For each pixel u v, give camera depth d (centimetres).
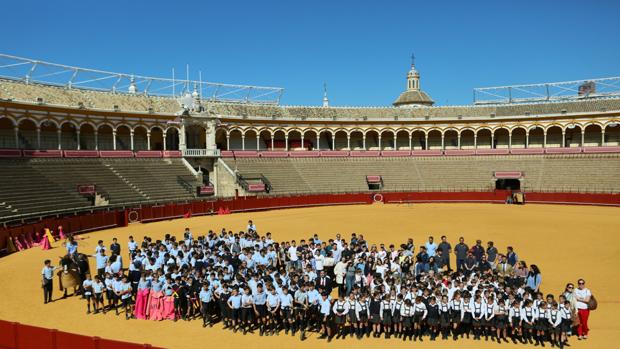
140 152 6469
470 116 8200
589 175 6775
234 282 2048
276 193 6838
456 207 6391
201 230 4478
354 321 1809
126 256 3288
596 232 4062
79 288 2400
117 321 2022
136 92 7531
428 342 1777
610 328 1850
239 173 6956
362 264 2208
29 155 5209
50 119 5725
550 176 7019
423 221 4922
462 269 2361
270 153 7656
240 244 2730
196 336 1847
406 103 10225
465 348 1711
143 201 5509
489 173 7438
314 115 8425
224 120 7575
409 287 1869
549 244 3541
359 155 8094
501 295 1814
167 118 6919
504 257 2284
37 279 2716
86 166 5666
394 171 7712
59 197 4750
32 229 3800
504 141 8350
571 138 7844
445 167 7756
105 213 4662
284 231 4353
